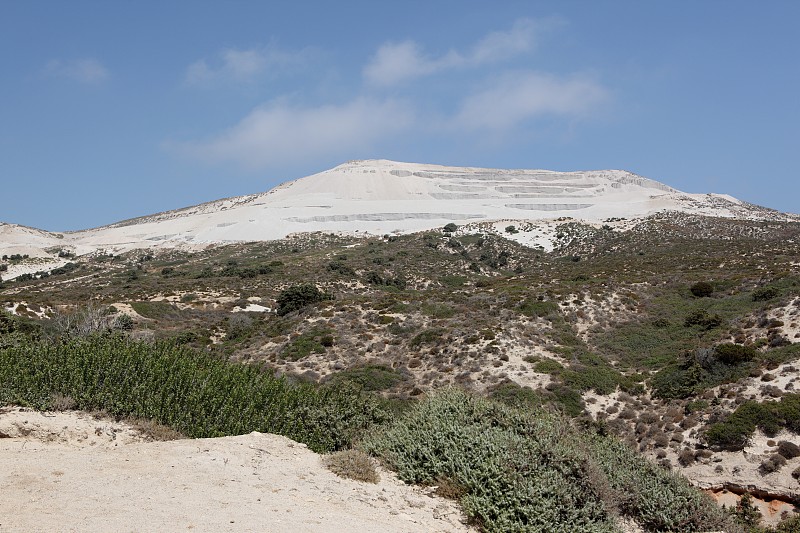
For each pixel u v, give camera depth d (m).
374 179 183.12
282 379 15.59
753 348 28.19
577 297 41.66
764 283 41.56
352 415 13.34
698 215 114.38
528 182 191.25
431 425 10.63
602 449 12.00
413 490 9.44
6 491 7.17
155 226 157.75
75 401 11.91
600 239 94.50
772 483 19.95
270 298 63.00
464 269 82.19
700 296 42.53
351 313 42.00
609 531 9.13
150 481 8.00
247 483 8.38
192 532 6.42
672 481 11.88
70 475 8.00
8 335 17.25
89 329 24.23
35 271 106.00
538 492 8.80
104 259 116.19
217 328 47.38
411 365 32.50
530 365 30.83
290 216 145.75
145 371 13.25
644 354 32.88
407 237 108.12
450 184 184.75
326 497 8.31
